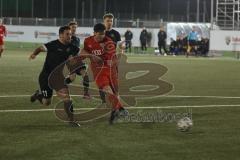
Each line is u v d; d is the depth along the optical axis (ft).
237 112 84.17
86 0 406.62
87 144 59.06
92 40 73.97
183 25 295.07
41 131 66.44
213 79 144.56
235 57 273.54
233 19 307.78
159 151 55.98
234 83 133.49
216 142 60.64
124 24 329.52
